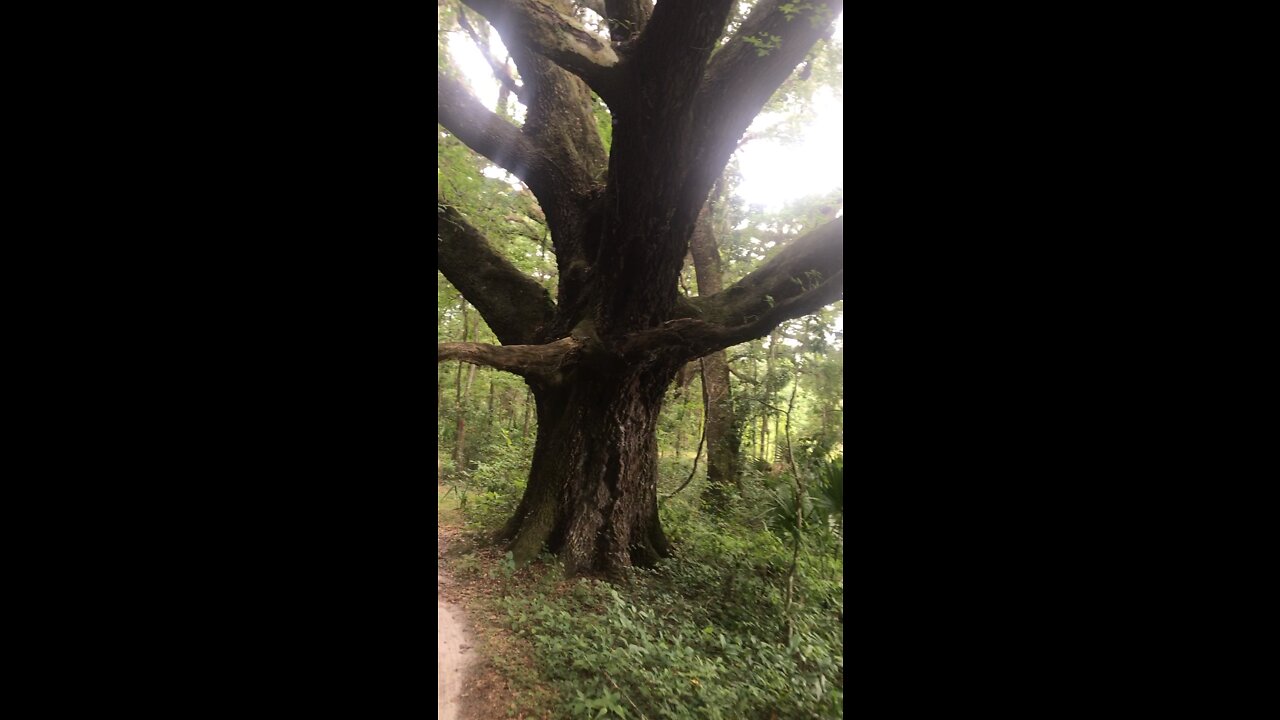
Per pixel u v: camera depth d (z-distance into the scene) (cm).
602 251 689
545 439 776
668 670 430
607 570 724
